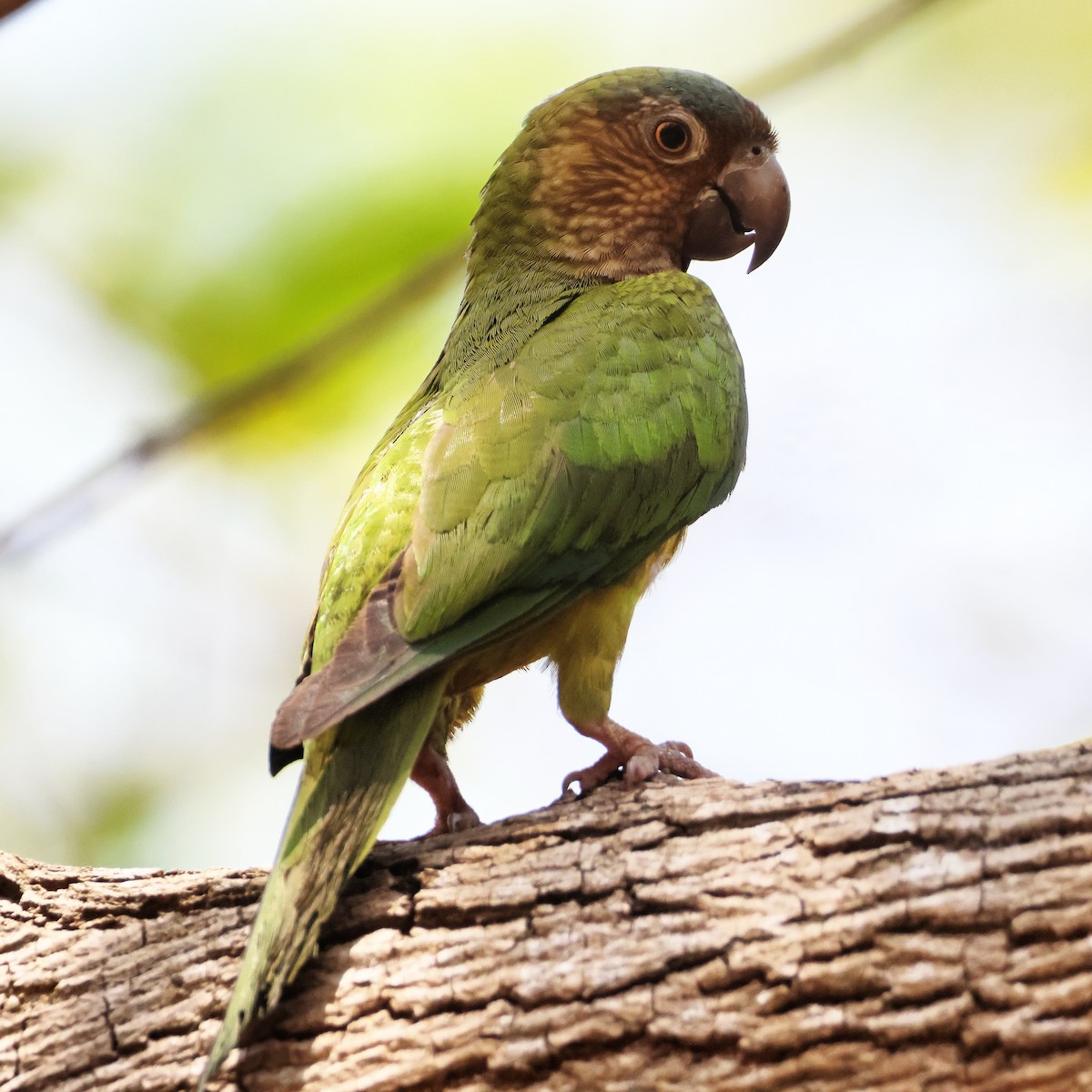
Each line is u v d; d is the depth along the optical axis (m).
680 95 11.60
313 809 8.14
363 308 13.36
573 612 9.70
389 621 8.63
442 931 7.75
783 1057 7.07
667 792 8.00
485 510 9.14
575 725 9.66
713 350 10.62
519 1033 7.34
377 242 15.00
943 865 7.23
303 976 7.77
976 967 6.99
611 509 9.59
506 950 7.56
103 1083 7.84
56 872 8.59
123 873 8.55
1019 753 7.59
